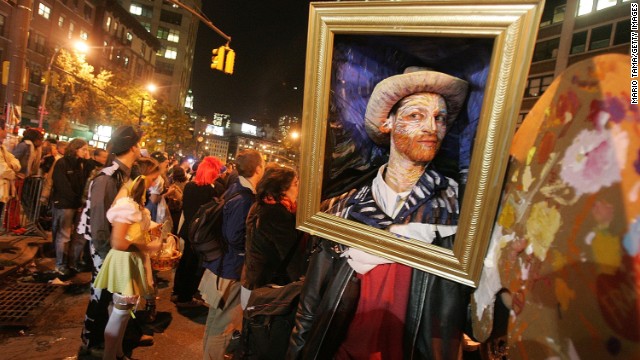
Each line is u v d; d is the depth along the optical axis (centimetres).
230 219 254
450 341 110
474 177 95
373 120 118
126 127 289
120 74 4016
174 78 6819
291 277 216
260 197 221
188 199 413
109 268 245
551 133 82
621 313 57
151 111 3950
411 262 111
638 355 54
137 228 246
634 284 55
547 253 74
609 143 65
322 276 138
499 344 103
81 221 286
